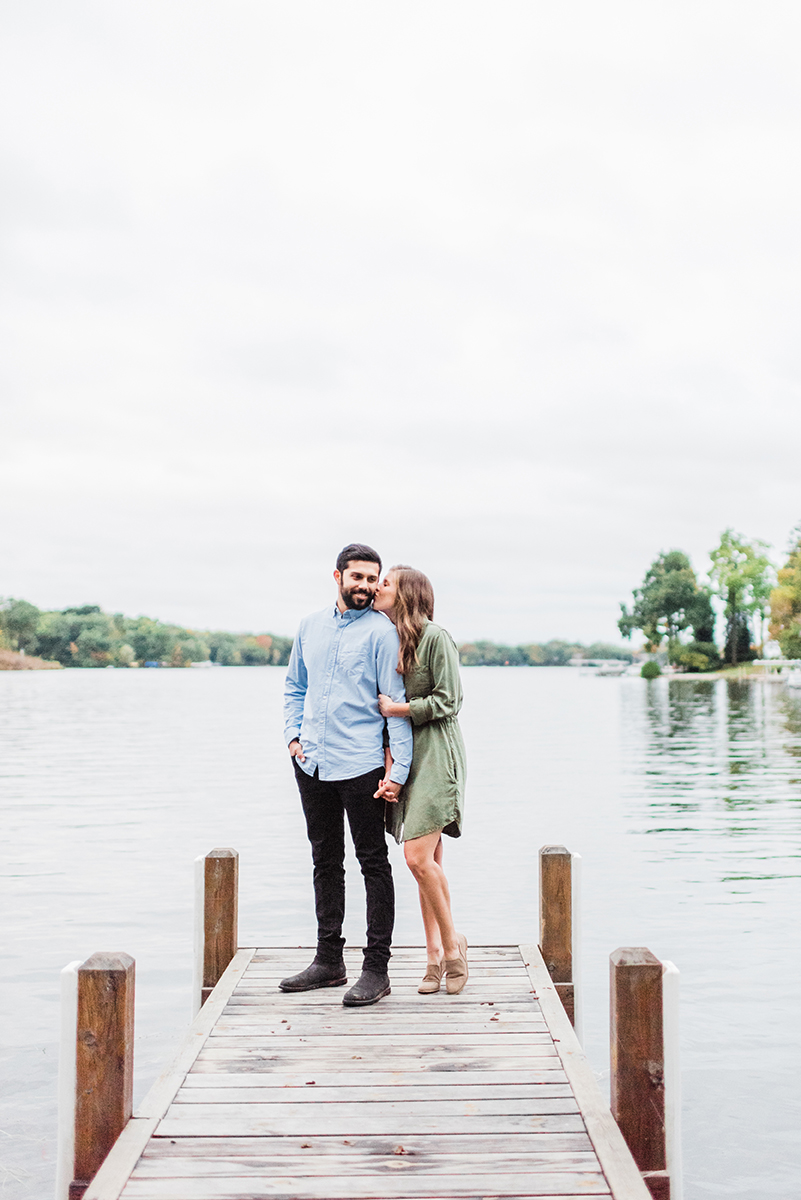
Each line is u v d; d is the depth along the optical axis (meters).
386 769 4.95
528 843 14.68
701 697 73.31
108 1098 3.41
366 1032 4.40
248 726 43.72
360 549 4.93
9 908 10.45
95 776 23.91
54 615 184.75
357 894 11.57
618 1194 3.04
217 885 5.46
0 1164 5.09
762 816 17.48
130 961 3.53
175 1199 3.05
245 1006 4.74
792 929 9.68
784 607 95.81
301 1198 3.06
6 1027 7.00
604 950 9.07
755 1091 6.11
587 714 52.81
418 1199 3.05
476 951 5.75
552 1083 3.88
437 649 4.88
